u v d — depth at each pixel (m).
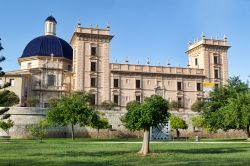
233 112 51.75
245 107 50.88
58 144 39.91
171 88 93.50
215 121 59.00
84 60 87.12
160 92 91.88
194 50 103.06
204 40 98.00
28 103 75.81
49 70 85.44
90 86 86.56
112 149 32.00
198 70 96.69
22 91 79.12
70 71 89.12
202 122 65.00
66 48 96.12
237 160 21.83
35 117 61.53
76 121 55.03
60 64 86.75
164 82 93.31
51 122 55.75
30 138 58.69
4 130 55.88
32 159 22.48
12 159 22.41
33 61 91.25
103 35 88.88
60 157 23.92
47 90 83.94
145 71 92.00
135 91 90.25
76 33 86.94
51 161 21.25
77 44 87.25
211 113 61.22
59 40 96.62
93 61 87.88
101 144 40.59
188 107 93.69
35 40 95.38
